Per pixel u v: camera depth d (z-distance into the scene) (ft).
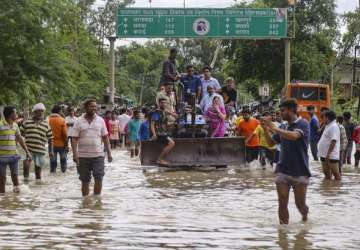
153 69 476.54
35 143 73.87
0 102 123.44
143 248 35.50
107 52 342.23
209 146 88.17
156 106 90.17
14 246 35.78
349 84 328.90
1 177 61.52
